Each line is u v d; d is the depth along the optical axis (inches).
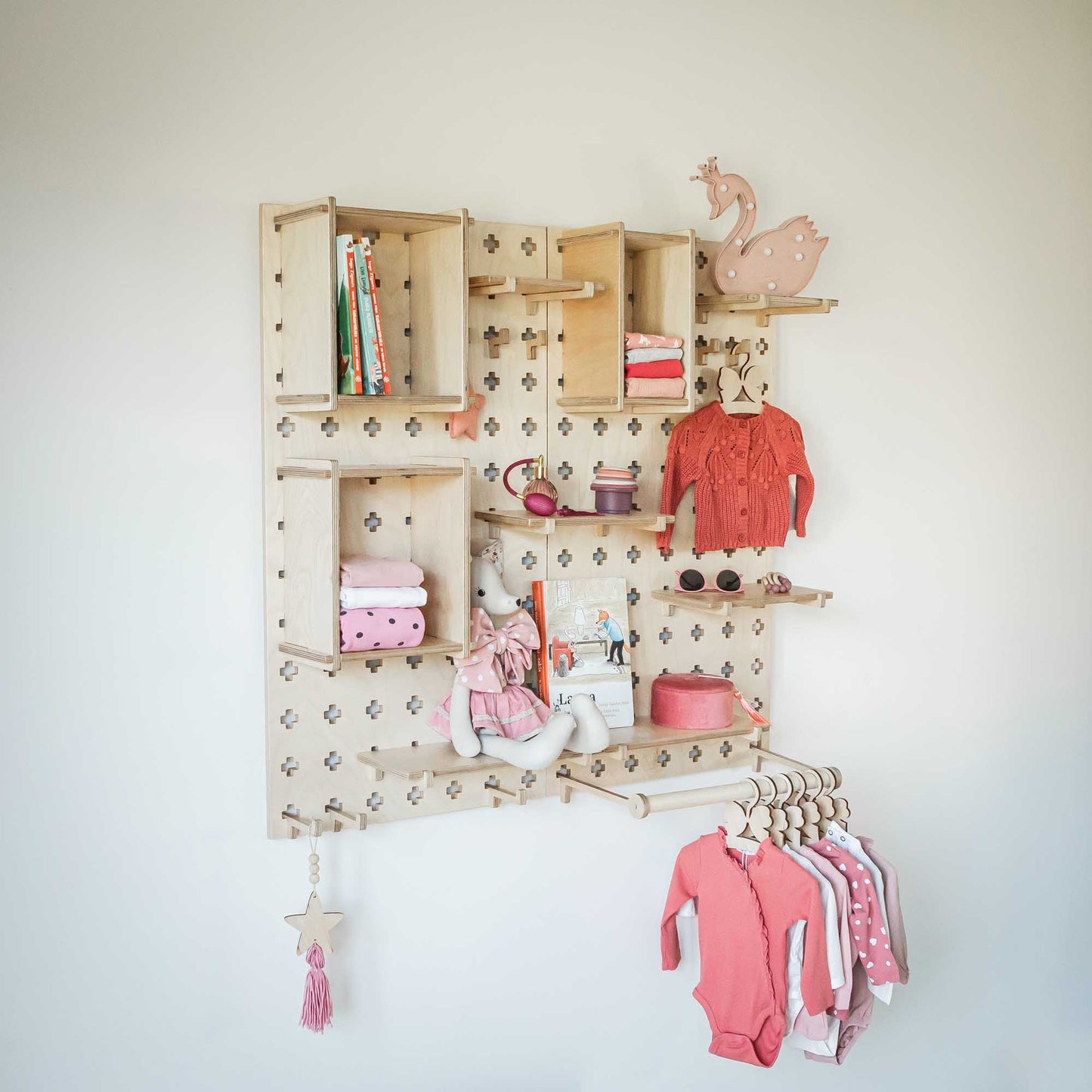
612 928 102.6
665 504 98.6
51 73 75.7
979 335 119.4
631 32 97.6
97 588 79.2
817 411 109.6
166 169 79.6
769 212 105.4
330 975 89.5
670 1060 106.3
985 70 117.6
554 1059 100.3
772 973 92.5
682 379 92.4
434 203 89.4
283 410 83.3
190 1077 84.6
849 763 115.3
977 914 126.0
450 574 84.6
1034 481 125.0
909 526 116.6
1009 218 120.4
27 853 78.4
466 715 87.9
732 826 94.2
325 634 78.9
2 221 75.0
